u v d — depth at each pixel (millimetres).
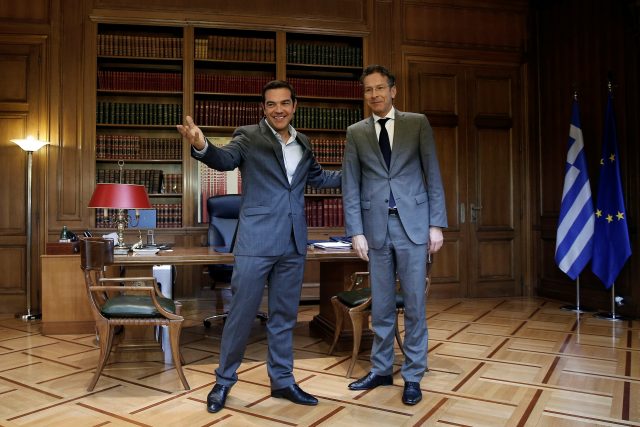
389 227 2488
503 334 3955
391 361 2670
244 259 2320
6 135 5098
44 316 3980
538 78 6039
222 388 2383
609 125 4750
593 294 5207
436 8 5953
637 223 4668
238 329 2361
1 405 2414
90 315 4035
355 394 2551
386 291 2578
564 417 2242
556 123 5746
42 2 5176
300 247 2404
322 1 5711
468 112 5988
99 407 2385
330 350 3342
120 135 5367
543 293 5934
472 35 6020
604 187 4789
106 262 2686
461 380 2775
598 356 3283
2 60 5117
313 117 5711
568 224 5004
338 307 3297
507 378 2812
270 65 5715
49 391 2619
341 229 5684
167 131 5602
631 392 2578
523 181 6102
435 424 2166
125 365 3107
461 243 5922
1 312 5023
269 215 2338
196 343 3699
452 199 5922
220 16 5465
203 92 5461
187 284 5438
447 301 5648
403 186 2486
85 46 5227
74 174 5176
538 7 6039
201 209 5512
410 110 5844
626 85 4801
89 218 5168
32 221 5086
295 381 2729
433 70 5926
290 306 2451
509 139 6090
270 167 2350
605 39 5055
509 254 6062
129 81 5336
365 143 2559
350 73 6062
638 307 4629
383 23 5836
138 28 5520
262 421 2205
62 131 5168
